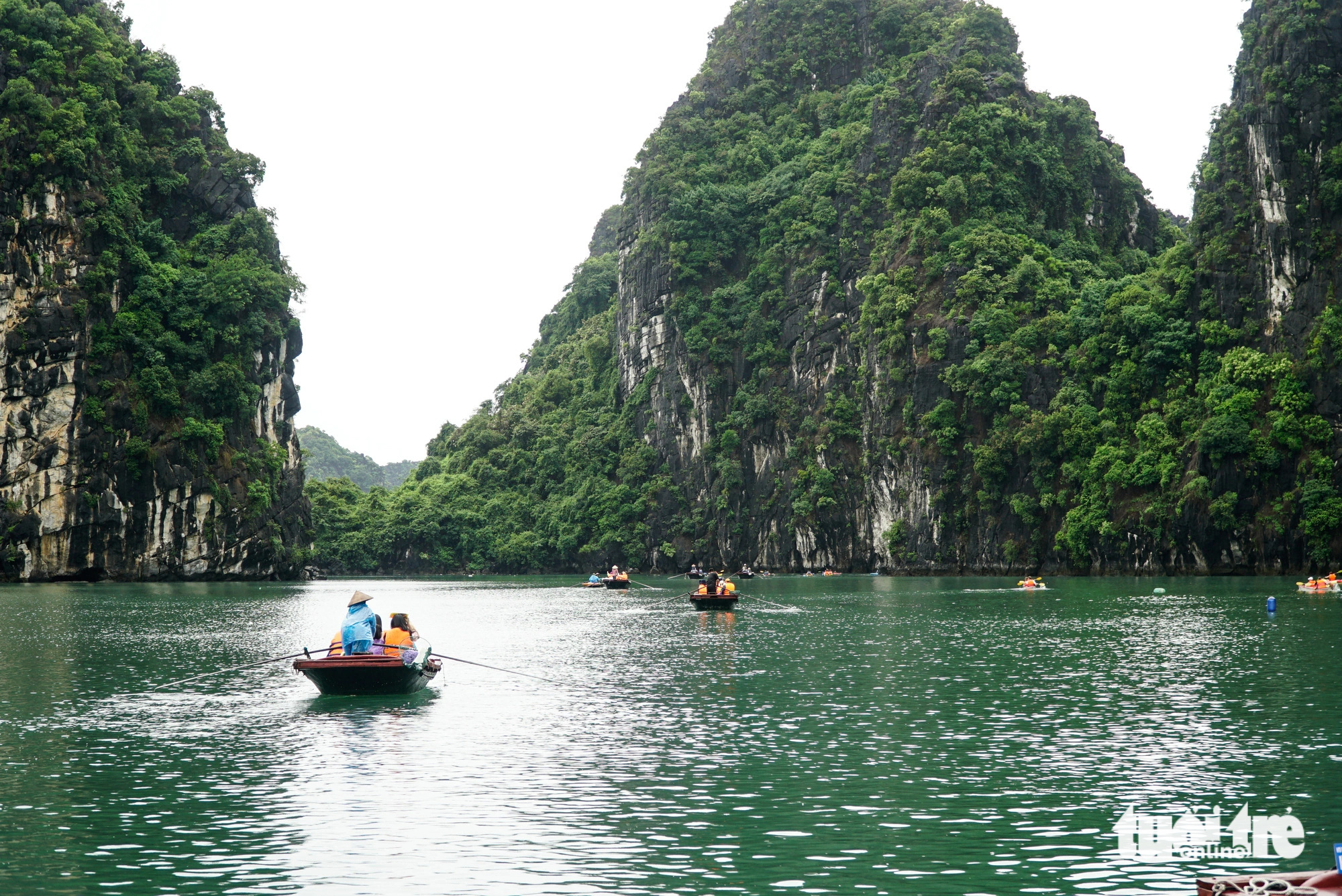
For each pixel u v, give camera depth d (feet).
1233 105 388.98
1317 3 364.99
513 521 639.76
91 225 404.16
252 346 437.17
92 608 241.35
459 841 58.34
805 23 628.69
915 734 85.05
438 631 180.34
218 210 453.58
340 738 84.43
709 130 625.82
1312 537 326.85
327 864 54.70
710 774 72.49
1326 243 351.67
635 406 615.98
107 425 397.80
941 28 580.30
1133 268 500.33
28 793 68.39
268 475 448.24
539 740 83.71
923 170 490.49
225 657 139.23
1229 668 120.57
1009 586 322.96
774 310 547.90
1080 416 391.45
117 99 439.63
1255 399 346.74
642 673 121.90
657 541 570.05
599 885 51.88
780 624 188.14
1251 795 66.49
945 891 51.26
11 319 387.14
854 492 493.77
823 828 60.59
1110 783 69.46
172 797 67.15
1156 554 358.23
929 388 444.96
